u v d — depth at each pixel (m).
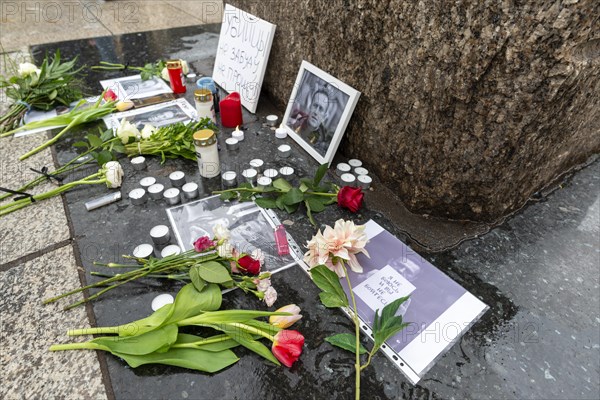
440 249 0.97
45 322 0.78
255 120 1.55
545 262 0.95
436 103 0.91
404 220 1.06
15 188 1.16
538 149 0.95
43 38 2.29
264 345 0.73
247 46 1.60
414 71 0.94
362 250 0.87
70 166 1.24
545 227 1.05
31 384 0.68
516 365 0.73
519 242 1.00
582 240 1.01
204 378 0.69
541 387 0.70
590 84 0.89
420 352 0.74
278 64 1.54
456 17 0.80
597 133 1.25
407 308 0.82
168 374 0.70
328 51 1.22
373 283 0.87
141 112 1.54
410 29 0.91
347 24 1.10
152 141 1.26
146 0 3.13
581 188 1.21
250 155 1.33
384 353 0.74
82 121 1.41
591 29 0.72
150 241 0.97
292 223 1.04
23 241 0.98
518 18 0.72
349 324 0.79
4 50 2.11
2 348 0.74
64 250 0.95
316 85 1.29
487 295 0.86
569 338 0.78
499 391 0.69
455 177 0.97
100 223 1.03
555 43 0.72
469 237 1.01
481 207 1.02
